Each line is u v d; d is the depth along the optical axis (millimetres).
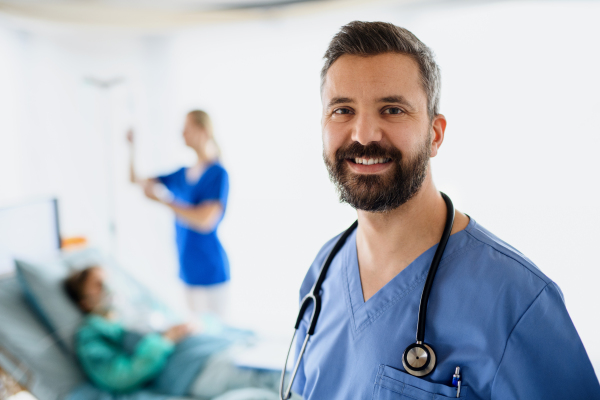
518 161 2477
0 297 1887
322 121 681
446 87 2590
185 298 2479
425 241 700
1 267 1972
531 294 595
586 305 2354
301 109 3148
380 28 627
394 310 693
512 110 2465
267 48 3148
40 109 3154
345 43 633
